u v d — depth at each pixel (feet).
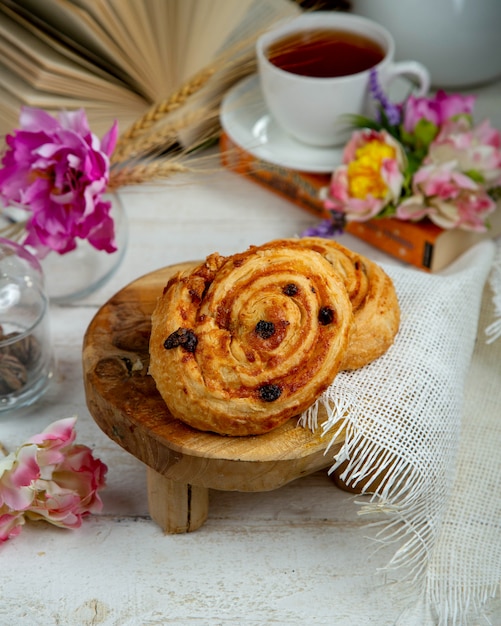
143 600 2.35
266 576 2.39
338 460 2.31
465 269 2.72
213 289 2.35
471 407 2.66
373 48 2.98
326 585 2.38
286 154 3.02
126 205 3.10
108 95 2.96
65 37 2.92
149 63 2.93
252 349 2.29
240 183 3.17
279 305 2.31
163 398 2.30
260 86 3.14
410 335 2.49
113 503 2.50
